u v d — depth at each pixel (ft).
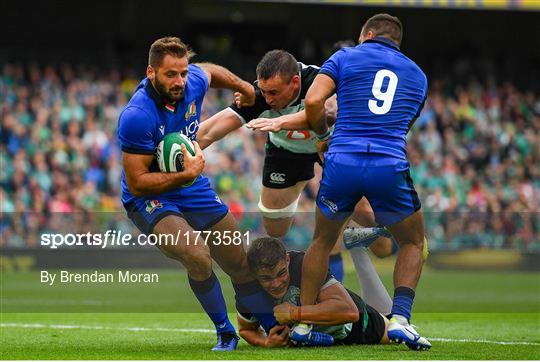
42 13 277.23
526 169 247.70
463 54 292.61
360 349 66.59
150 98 65.67
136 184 65.92
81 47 279.49
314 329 68.64
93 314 102.63
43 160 203.92
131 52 268.41
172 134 67.15
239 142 220.02
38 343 73.41
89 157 210.18
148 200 68.03
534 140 256.73
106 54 260.62
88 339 77.20
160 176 65.87
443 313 112.68
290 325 68.85
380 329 69.97
